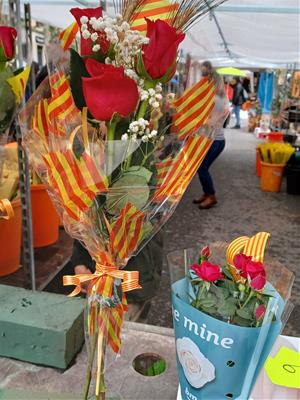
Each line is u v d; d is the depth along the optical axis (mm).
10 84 955
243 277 730
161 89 664
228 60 9242
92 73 605
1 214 1127
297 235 4008
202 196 4926
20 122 718
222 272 776
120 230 697
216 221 4328
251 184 6059
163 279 2809
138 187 647
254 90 15242
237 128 13789
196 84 720
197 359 717
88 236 725
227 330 673
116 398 845
